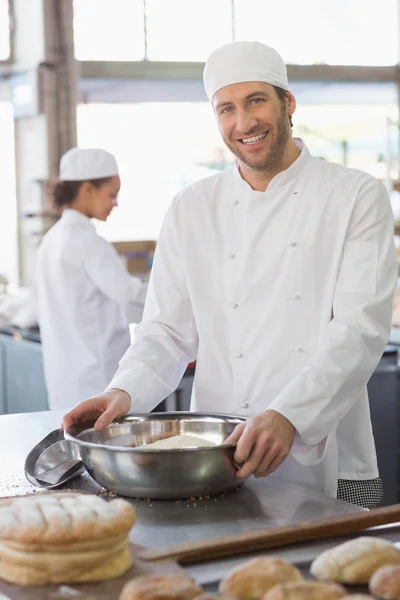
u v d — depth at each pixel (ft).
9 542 3.73
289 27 25.82
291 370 6.17
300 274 6.16
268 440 4.99
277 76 6.14
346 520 4.30
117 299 10.81
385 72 26.99
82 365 11.07
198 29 24.62
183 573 3.78
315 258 6.15
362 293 5.89
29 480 5.15
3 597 3.60
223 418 5.71
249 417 5.62
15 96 23.06
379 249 6.03
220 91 6.12
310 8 25.88
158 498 4.91
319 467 6.05
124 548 3.88
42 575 3.69
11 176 23.58
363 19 26.55
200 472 4.82
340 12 26.30
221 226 6.59
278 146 6.16
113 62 23.63
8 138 23.57
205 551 4.01
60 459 5.66
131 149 26.48
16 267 23.70
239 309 6.35
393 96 28.66
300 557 4.05
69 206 11.21
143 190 26.99
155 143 26.89
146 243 21.16
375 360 5.79
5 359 15.39
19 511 3.95
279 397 5.36
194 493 4.89
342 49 26.50
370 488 6.45
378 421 12.39
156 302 6.77
